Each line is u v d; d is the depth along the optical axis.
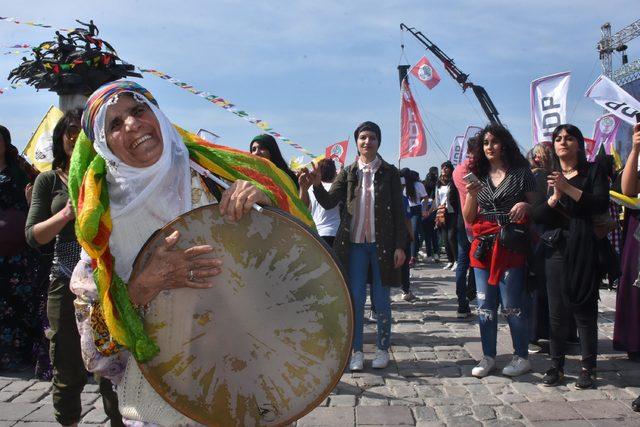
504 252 4.54
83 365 3.16
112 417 2.90
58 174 3.43
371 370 4.95
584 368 4.37
